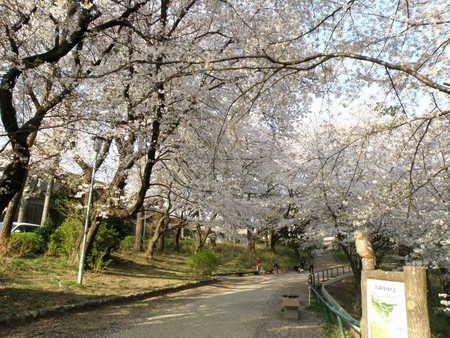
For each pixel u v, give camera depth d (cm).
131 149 1163
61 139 1092
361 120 1205
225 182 1277
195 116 1070
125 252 1970
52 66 723
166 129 1067
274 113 1091
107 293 943
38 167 1144
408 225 1011
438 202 934
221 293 1313
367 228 1081
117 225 1501
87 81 806
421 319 350
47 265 1146
